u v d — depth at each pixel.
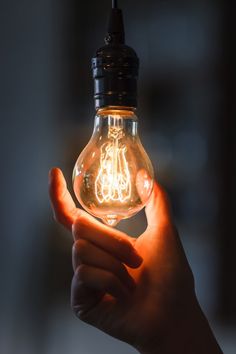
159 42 1.13
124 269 0.42
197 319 0.47
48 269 1.15
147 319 0.46
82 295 0.43
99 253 0.42
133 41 1.14
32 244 1.16
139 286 0.47
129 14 1.14
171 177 1.13
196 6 1.13
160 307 0.46
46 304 1.14
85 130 1.16
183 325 0.46
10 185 1.18
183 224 1.13
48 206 1.16
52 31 1.18
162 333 0.46
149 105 1.13
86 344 1.12
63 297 1.14
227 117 1.12
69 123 1.17
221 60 1.13
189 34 1.13
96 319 0.46
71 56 1.17
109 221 0.42
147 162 0.42
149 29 1.13
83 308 0.45
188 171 1.13
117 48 0.39
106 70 0.39
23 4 1.18
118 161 0.41
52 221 1.16
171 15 1.13
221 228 1.12
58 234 1.15
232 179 1.12
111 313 0.46
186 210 1.13
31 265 1.16
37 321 1.14
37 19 1.18
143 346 0.46
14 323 1.15
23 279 1.16
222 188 1.12
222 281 1.12
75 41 1.17
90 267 0.42
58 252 1.15
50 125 1.17
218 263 1.12
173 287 0.47
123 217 0.42
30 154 1.17
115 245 0.42
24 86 1.19
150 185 0.42
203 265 1.13
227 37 1.12
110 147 0.41
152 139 1.13
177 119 1.13
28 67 1.19
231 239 1.12
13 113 1.19
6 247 1.16
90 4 1.16
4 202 1.17
